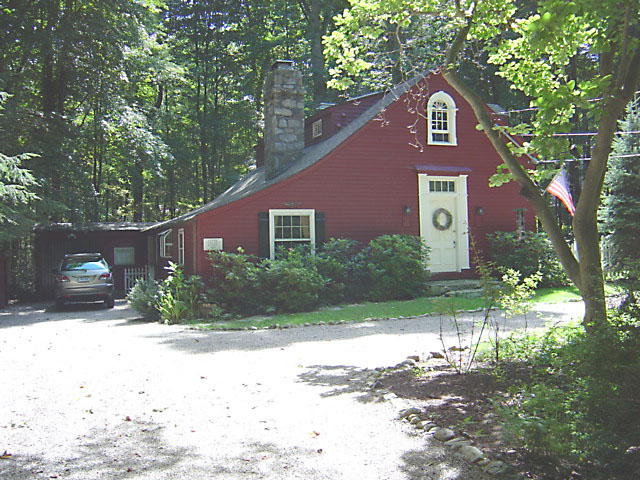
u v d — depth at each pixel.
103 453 4.79
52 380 7.64
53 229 23.77
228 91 36.91
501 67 8.66
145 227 25.33
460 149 19.19
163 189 37.69
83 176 23.55
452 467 4.25
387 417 5.55
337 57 10.41
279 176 18.80
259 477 4.21
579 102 6.36
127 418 5.76
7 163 15.55
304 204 17.19
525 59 8.52
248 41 33.75
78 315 16.94
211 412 5.96
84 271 18.56
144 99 33.72
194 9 33.81
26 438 5.20
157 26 24.58
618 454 3.89
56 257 24.72
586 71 28.77
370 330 11.59
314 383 7.11
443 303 7.19
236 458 4.61
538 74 8.41
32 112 21.77
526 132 7.74
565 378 5.89
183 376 7.73
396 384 6.70
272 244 16.84
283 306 15.20
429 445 4.73
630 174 18.92
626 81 6.86
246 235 16.56
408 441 4.86
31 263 28.78
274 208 16.86
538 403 4.39
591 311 6.95
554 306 14.09
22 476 4.29
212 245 16.09
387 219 18.14
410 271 16.81
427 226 18.67
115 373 8.03
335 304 16.05
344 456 4.58
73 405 6.32
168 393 6.81
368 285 16.92
